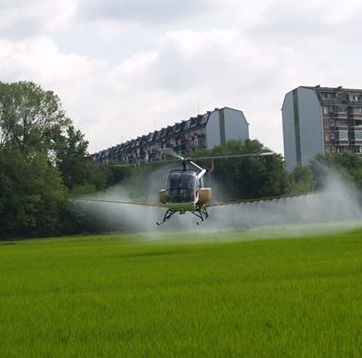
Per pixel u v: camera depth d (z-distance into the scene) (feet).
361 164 502.38
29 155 419.33
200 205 191.21
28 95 426.10
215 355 45.85
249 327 54.49
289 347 47.19
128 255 163.84
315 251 143.13
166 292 77.92
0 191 403.95
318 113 560.20
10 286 92.94
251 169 477.36
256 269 103.09
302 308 62.28
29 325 59.57
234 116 599.98
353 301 65.10
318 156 502.38
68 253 187.21
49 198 417.28
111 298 75.00
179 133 653.30
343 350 45.60
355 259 115.44
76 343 51.24
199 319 58.80
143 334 53.52
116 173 506.89
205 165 479.41
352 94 579.48
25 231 422.41
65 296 78.69
